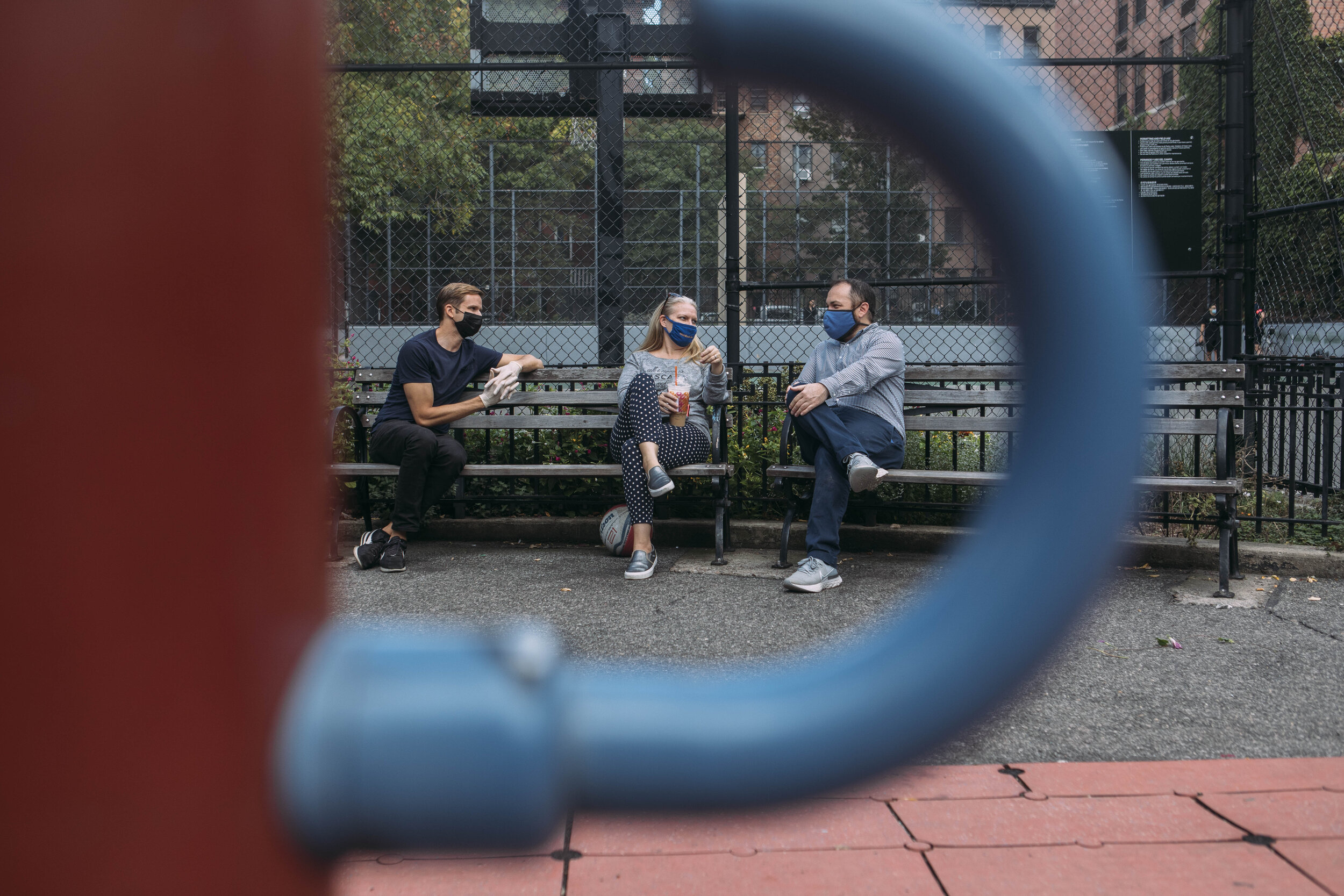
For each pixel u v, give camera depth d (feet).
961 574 0.57
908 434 18.16
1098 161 0.58
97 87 0.51
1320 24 20.47
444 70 17.65
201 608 0.56
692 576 14.96
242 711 0.58
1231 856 6.32
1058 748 8.23
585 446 18.24
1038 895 5.88
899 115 0.53
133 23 0.52
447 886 5.97
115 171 0.52
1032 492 0.55
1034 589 0.54
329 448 0.73
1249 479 18.54
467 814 0.59
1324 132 20.36
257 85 0.58
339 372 17.65
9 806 0.53
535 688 0.61
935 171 0.55
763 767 0.58
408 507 15.72
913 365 16.58
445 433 16.42
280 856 0.60
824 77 0.50
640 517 15.05
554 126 43.91
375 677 0.62
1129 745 8.29
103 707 0.53
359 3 37.60
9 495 0.51
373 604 13.21
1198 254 17.89
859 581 14.52
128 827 0.54
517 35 20.89
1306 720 8.86
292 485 0.64
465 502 18.28
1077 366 0.54
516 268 42.37
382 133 37.99
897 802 7.12
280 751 0.59
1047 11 18.54
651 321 16.56
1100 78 19.39
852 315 15.25
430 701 0.60
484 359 16.96
